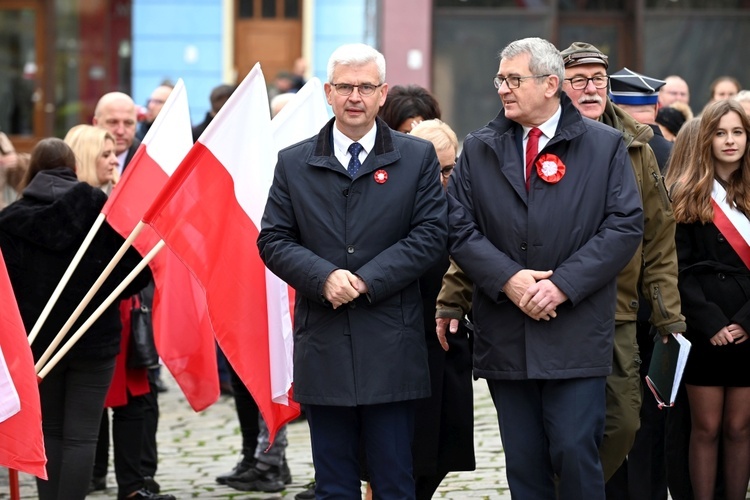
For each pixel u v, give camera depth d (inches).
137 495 461.1
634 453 410.9
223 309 375.2
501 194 342.6
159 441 583.5
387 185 340.8
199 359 433.1
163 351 429.1
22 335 354.6
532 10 1194.0
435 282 380.5
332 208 340.5
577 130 339.9
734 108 401.1
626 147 353.7
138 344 451.8
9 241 398.3
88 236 394.3
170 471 522.6
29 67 1266.0
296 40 1285.7
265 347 377.4
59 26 1264.8
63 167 413.7
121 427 460.1
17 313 354.6
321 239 340.2
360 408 346.6
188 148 426.0
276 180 348.8
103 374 405.1
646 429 410.6
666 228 375.2
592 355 335.3
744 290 401.1
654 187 375.9
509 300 339.9
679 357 357.1
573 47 398.6
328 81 342.6
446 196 352.2
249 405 488.1
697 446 409.7
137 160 412.8
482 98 1195.9
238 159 381.4
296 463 528.4
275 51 1288.1
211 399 435.5
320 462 346.0
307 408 349.4
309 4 1262.3
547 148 339.9
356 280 332.2
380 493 345.4
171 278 428.5
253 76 383.9
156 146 418.3
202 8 1264.8
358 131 342.6
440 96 1197.1
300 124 416.5
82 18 1266.0
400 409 345.7
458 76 1195.9
